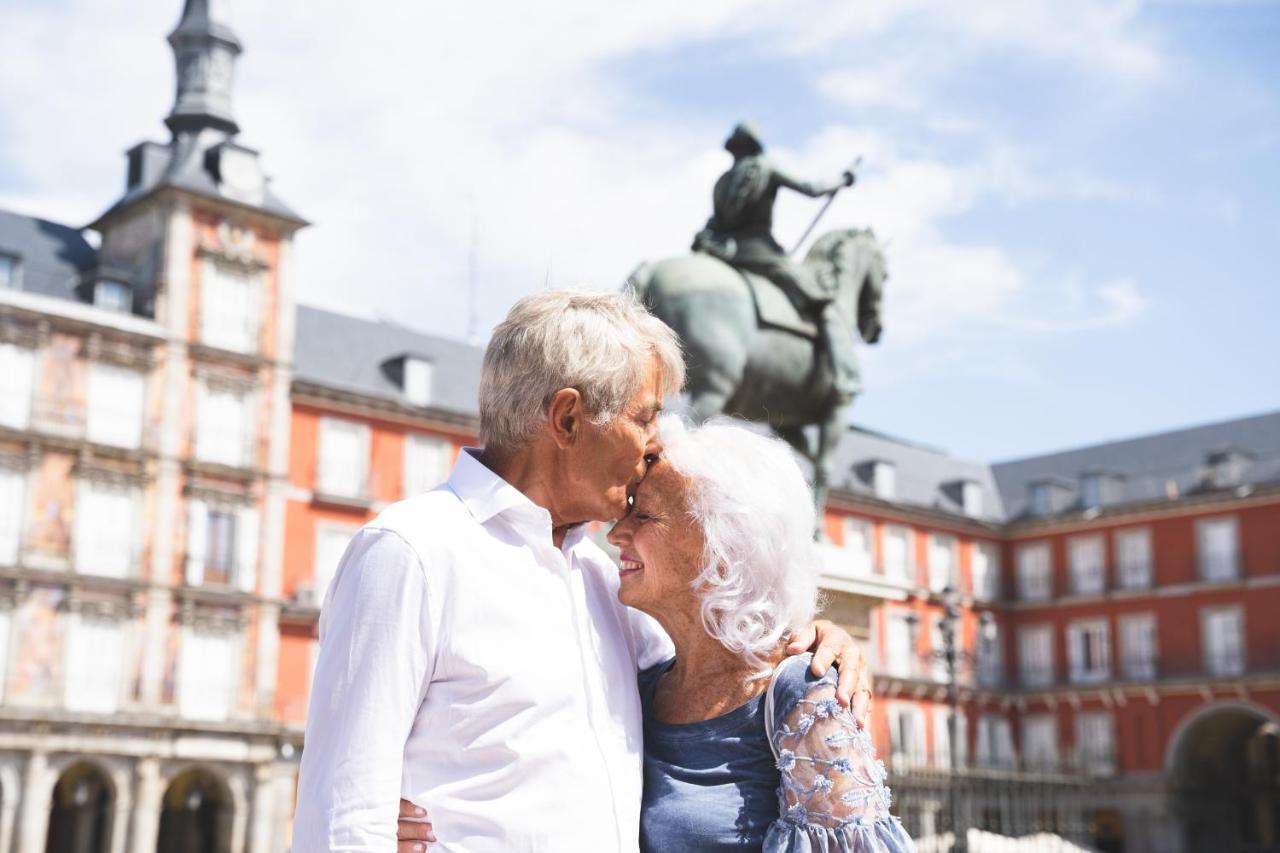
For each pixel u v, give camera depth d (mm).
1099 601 42500
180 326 29375
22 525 26828
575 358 2270
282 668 30328
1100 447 47094
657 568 2371
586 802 2148
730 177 8062
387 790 2027
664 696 2451
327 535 31594
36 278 29609
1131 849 39781
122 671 27641
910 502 44188
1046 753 42719
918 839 11766
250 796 29031
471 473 2281
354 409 32469
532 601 2209
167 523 28656
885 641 41469
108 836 27234
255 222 30812
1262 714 37781
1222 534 39969
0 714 25516
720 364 7523
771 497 2344
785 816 2188
